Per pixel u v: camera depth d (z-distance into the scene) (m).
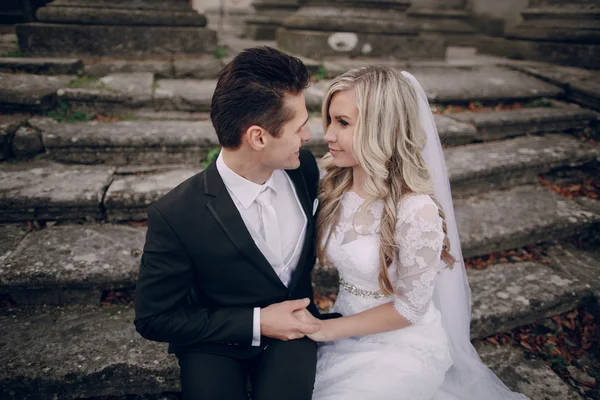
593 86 4.29
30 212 2.57
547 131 4.09
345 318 1.65
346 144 1.56
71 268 2.21
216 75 4.32
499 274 2.67
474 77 4.73
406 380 1.61
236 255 1.47
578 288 2.55
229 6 10.77
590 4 5.14
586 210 3.09
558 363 2.28
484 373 1.91
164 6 4.43
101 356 1.94
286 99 1.33
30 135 3.02
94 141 3.02
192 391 1.48
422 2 8.01
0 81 3.49
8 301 2.25
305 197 1.69
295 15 5.35
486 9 8.31
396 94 1.48
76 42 4.19
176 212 1.42
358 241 1.64
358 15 4.95
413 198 1.55
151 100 3.62
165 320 1.46
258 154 1.41
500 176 3.37
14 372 1.83
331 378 1.68
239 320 1.49
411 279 1.56
